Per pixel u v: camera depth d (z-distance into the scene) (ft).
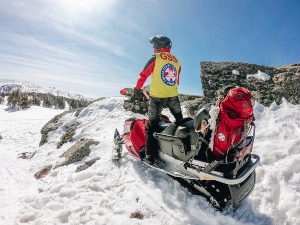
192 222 7.40
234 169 6.75
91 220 7.90
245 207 7.72
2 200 10.39
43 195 9.96
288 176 8.87
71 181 10.82
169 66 8.93
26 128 47.01
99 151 13.79
